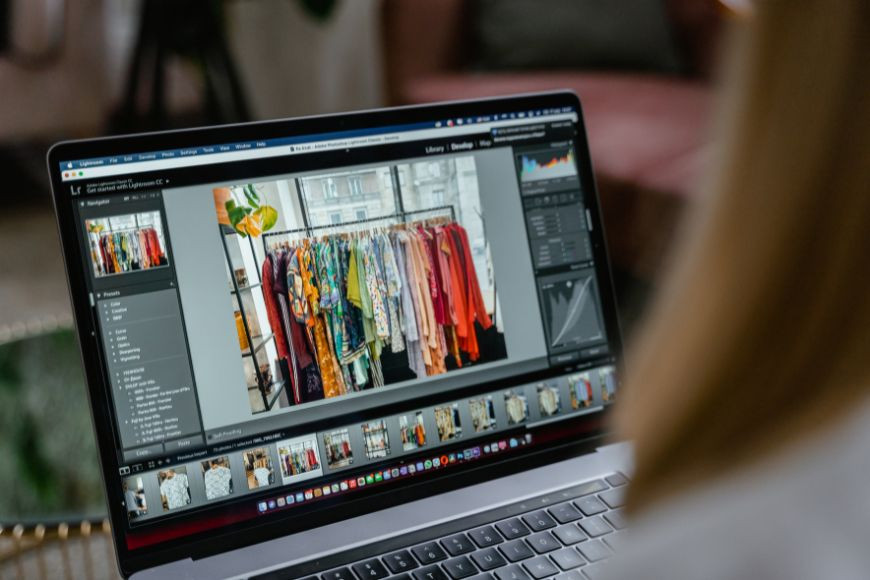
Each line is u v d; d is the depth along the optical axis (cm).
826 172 23
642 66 211
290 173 73
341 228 73
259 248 71
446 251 77
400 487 73
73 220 66
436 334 75
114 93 259
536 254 80
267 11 283
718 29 204
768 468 22
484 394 76
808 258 22
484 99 80
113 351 66
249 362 69
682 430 23
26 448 99
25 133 251
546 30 211
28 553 83
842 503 21
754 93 24
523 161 81
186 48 238
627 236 168
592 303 81
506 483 75
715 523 21
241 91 245
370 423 72
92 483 95
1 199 263
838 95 23
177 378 67
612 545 68
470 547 68
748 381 22
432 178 77
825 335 22
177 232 69
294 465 70
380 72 222
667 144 171
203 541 67
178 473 67
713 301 24
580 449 79
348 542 68
